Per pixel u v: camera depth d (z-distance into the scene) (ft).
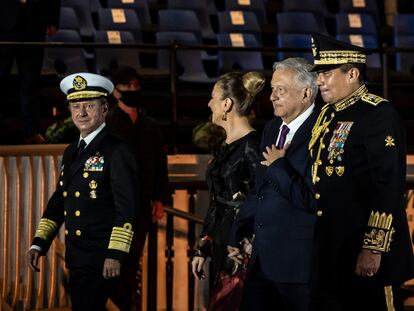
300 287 33.94
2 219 49.57
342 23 91.20
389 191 31.68
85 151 39.11
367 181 32.58
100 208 38.81
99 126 39.50
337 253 32.86
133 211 38.42
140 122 50.78
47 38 80.28
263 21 92.07
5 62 61.36
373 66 87.15
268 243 34.37
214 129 57.26
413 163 58.80
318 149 33.50
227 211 37.86
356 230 32.68
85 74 39.22
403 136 32.37
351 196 32.73
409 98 77.36
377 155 31.96
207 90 78.23
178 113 74.90
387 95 66.64
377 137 32.07
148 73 76.23
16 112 71.15
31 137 60.08
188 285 54.08
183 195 54.65
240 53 83.20
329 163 32.99
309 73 34.55
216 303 38.06
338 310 33.09
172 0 90.33
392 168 31.76
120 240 38.06
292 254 33.86
